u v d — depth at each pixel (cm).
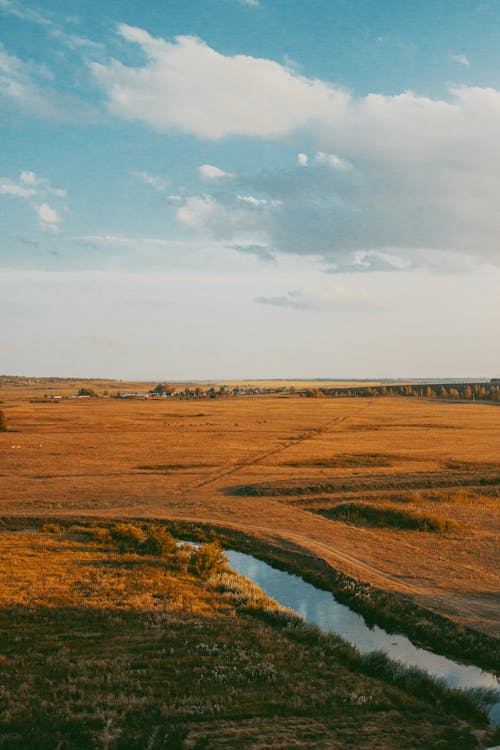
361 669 1958
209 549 3422
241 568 3569
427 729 1477
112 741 1291
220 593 2912
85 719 1403
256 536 4191
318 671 1883
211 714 1479
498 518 4769
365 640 2362
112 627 2194
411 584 3011
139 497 5559
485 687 1895
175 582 2988
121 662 1833
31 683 1628
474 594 2836
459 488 5966
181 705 1531
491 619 2481
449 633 2341
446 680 1956
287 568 3525
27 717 1392
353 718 1518
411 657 2178
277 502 5403
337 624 2572
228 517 4806
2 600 2450
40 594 2577
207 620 2373
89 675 1711
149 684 1677
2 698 1510
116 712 1458
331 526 4491
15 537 4009
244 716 1484
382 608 2672
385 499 5519
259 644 2114
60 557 3412
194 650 1991
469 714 1617
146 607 2472
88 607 2417
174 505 5244
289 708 1550
